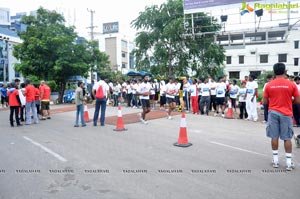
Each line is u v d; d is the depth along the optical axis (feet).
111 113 47.21
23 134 29.27
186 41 66.03
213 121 37.22
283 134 17.07
